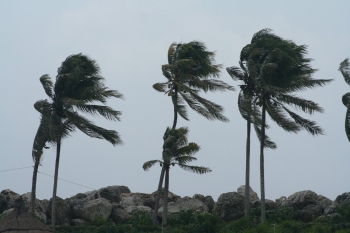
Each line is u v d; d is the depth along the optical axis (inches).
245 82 2044.8
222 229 1937.7
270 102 1937.7
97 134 1945.1
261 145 1948.8
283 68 1894.7
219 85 2084.2
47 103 1918.1
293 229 1872.5
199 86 2065.7
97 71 1983.3
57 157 1964.8
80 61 1943.9
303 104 1860.2
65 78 1891.0
